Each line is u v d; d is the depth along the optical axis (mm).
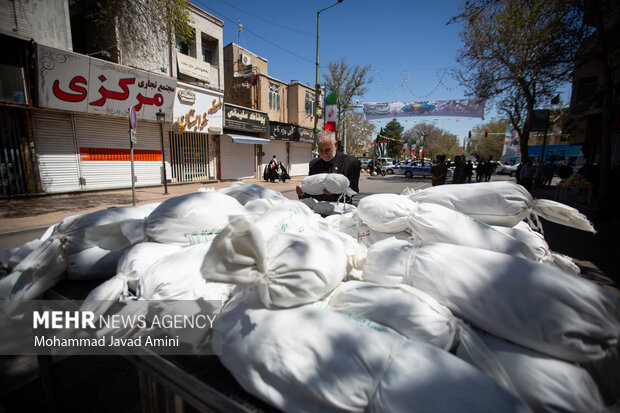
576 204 9086
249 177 16844
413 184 16531
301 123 20094
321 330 883
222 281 808
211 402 906
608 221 6898
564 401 766
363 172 28609
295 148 20922
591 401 784
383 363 804
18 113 8164
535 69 7207
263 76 17078
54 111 8734
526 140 14625
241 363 908
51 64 7902
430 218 1402
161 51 10844
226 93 17891
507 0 7875
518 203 1570
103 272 1455
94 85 8891
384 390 753
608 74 6582
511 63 8492
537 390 792
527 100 10477
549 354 856
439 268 1041
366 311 996
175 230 1484
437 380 733
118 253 1509
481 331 974
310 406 826
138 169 11234
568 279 895
